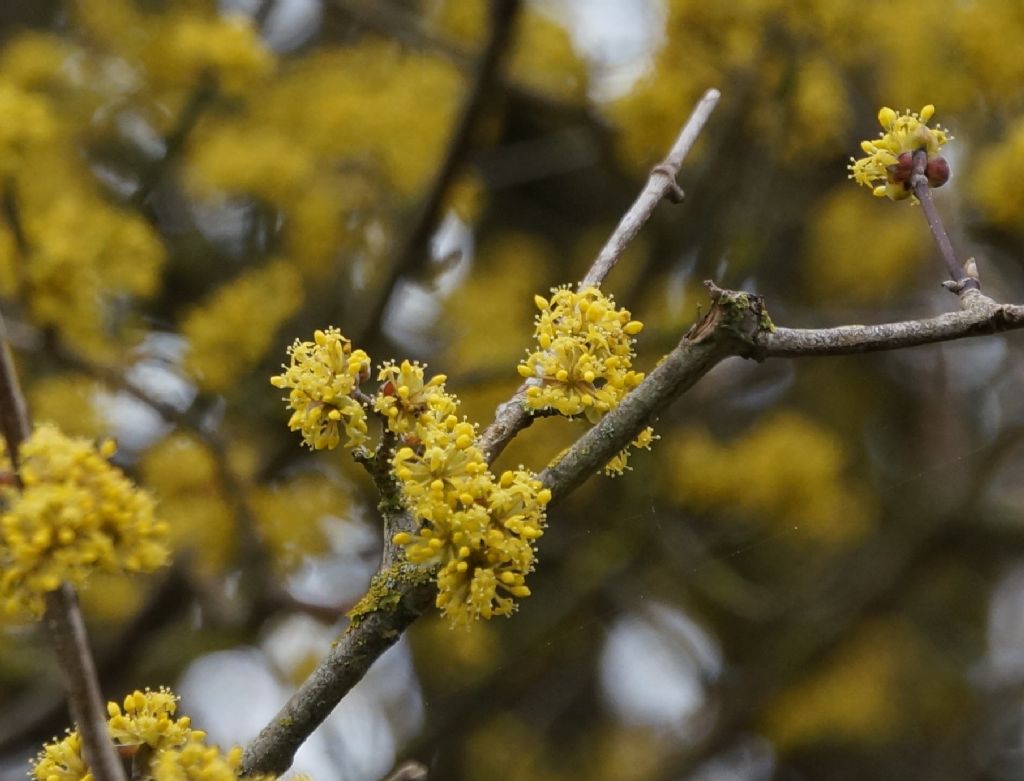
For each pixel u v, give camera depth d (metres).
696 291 10.23
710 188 9.83
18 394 2.88
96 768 2.90
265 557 8.64
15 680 9.98
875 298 12.02
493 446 3.81
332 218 10.35
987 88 9.68
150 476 9.52
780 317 11.25
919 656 13.52
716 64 9.90
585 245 11.95
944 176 4.27
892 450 13.07
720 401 12.52
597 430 3.60
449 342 11.24
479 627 11.46
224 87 9.23
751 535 11.40
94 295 7.83
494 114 10.67
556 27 11.03
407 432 3.63
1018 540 12.18
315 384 3.61
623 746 12.70
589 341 3.83
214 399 9.73
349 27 12.48
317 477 10.36
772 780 14.01
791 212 11.43
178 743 3.39
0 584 2.78
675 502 11.27
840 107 10.09
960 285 3.96
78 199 8.55
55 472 2.82
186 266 10.93
